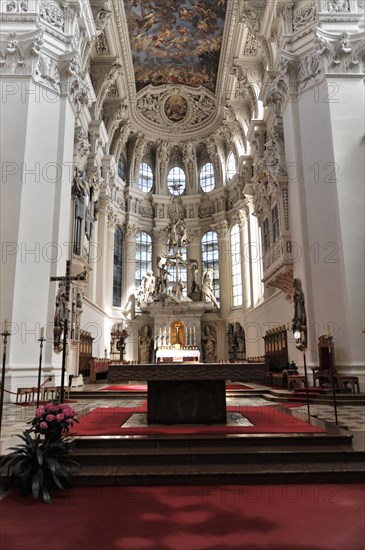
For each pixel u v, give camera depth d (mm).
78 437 6023
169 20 23625
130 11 22016
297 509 4277
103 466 5465
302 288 13859
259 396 14188
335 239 13477
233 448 5859
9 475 4926
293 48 15266
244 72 22891
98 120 22078
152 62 26984
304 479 5156
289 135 15133
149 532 3760
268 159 17172
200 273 30297
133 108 28891
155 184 31656
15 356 11992
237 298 28375
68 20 14938
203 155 32344
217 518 4066
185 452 5629
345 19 14578
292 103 15039
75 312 16625
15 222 12609
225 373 7281
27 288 12531
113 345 26078
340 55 14375
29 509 4340
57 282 13102
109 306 26312
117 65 22750
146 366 7309
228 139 29406
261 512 4207
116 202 28438
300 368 14961
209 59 26312
